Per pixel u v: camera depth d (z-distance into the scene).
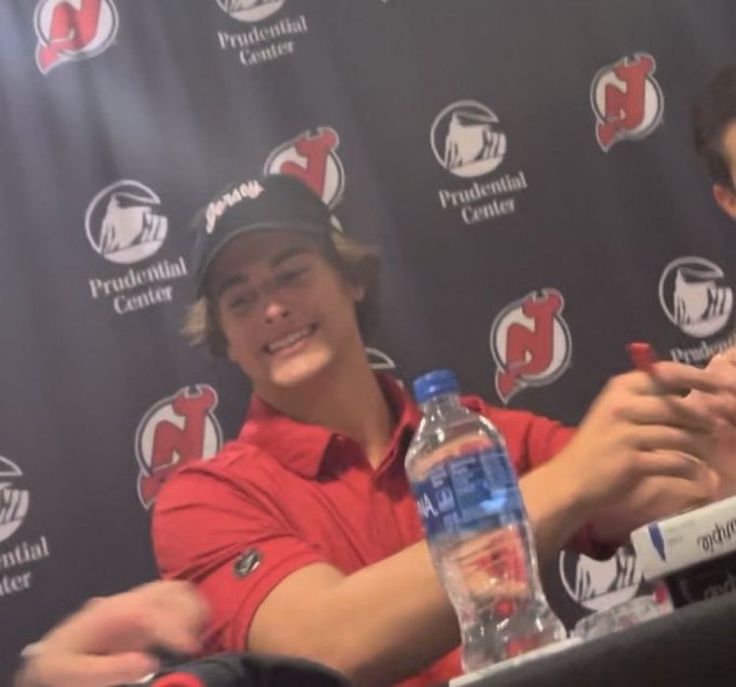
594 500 1.14
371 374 1.81
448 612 1.20
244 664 0.81
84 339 1.87
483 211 1.95
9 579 1.75
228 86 2.01
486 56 2.04
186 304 1.88
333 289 1.84
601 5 2.06
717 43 2.02
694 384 1.16
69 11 2.05
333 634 1.23
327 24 2.05
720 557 0.88
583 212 1.95
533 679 0.72
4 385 1.84
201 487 1.60
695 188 1.95
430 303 1.88
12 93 2.02
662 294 1.90
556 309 1.89
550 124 2.00
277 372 1.78
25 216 1.94
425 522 1.07
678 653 0.69
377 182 1.96
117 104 2.01
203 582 1.44
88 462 1.80
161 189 1.95
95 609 1.19
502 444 1.19
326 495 1.62
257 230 1.84
